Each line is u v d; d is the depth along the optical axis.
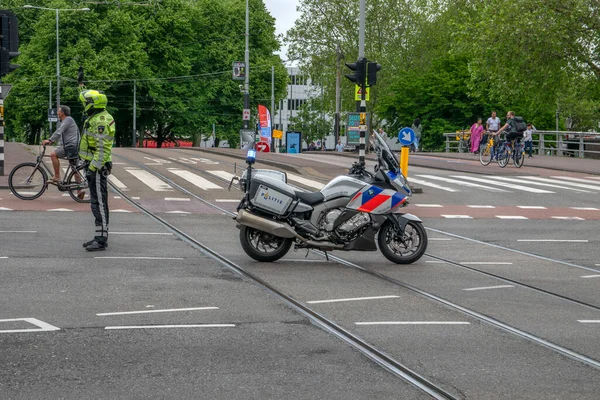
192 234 13.72
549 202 20.78
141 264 10.70
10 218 15.02
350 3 73.69
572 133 40.00
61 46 66.81
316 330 7.42
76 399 5.40
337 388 5.72
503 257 12.31
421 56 73.44
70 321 7.52
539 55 40.00
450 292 9.46
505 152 32.16
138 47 67.94
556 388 5.87
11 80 68.06
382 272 10.77
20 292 8.75
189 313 7.94
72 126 17.81
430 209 18.94
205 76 76.31
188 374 5.98
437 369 6.28
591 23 38.72
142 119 76.31
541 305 8.85
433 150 60.78
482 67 42.28
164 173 25.83
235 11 77.94
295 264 11.20
